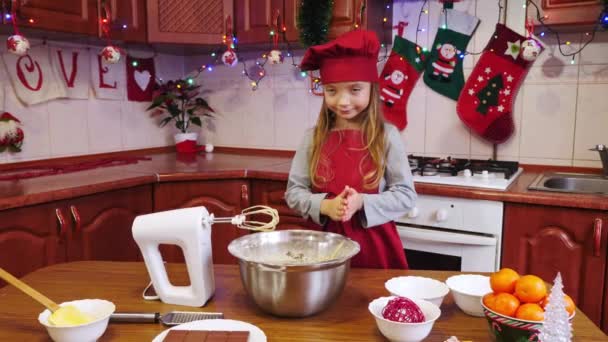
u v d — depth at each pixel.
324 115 1.58
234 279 1.17
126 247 2.16
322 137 1.57
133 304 1.03
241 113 3.07
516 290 0.85
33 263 1.80
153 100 3.01
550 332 0.68
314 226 1.56
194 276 1.00
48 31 2.15
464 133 2.47
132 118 2.92
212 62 3.11
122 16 2.39
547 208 1.78
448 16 2.42
